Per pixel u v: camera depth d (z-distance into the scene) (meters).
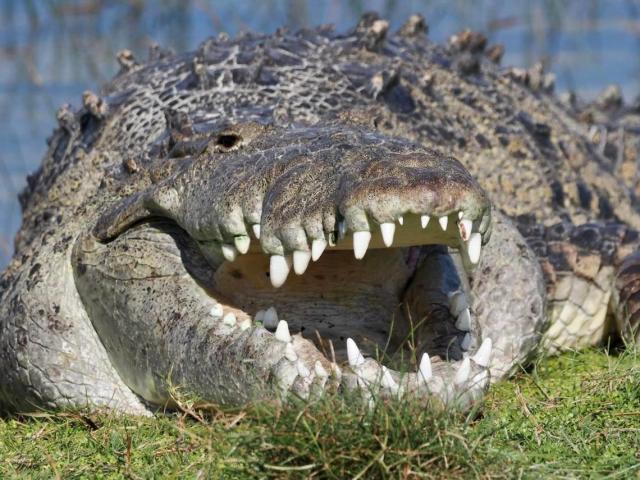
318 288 17.55
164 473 14.62
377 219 13.96
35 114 47.78
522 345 20.09
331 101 22.88
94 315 19.30
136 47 48.19
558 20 49.62
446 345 16.41
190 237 17.72
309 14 47.59
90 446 16.23
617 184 28.31
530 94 29.34
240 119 20.45
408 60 26.58
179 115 19.64
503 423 15.33
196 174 17.08
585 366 19.98
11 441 17.00
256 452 13.28
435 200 13.91
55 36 48.97
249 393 15.52
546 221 24.36
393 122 23.20
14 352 19.94
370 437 13.02
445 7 48.91
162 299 17.59
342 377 14.04
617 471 13.70
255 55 24.00
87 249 19.06
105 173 21.23
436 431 13.17
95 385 19.36
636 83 49.75
